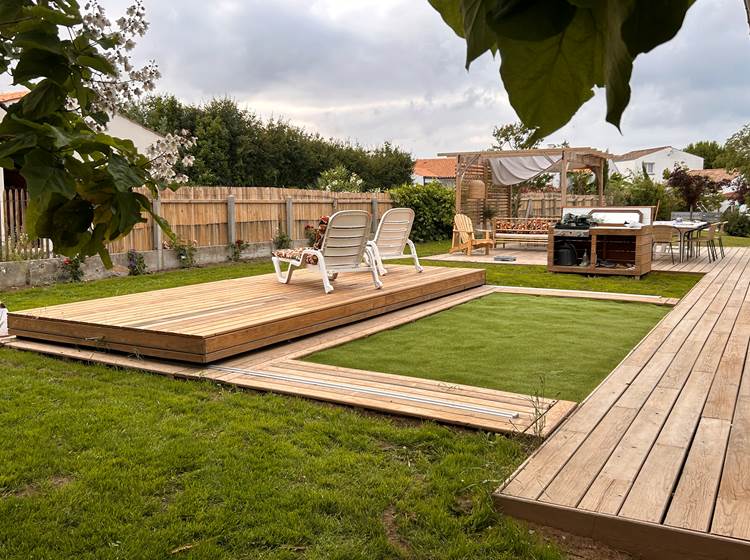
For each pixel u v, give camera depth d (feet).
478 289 30.55
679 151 148.97
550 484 9.11
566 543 8.16
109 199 4.13
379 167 98.48
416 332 20.85
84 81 4.26
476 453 10.83
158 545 8.16
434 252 53.36
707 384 13.99
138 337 16.96
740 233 78.43
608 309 25.22
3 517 8.93
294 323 18.95
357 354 17.85
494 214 60.64
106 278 35.76
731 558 7.44
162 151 6.73
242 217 45.83
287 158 88.48
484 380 15.23
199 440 11.46
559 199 69.05
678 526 7.80
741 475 9.26
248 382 14.66
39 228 4.12
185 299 22.30
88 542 8.28
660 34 1.23
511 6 1.34
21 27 3.81
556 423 11.72
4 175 33.73
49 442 11.42
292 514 8.87
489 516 8.66
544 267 42.06
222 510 9.02
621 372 15.16
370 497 9.34
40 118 4.15
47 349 18.13
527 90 1.51
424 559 7.84
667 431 11.14
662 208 76.28
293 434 11.77
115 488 9.71
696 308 24.16
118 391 14.40
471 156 53.62
